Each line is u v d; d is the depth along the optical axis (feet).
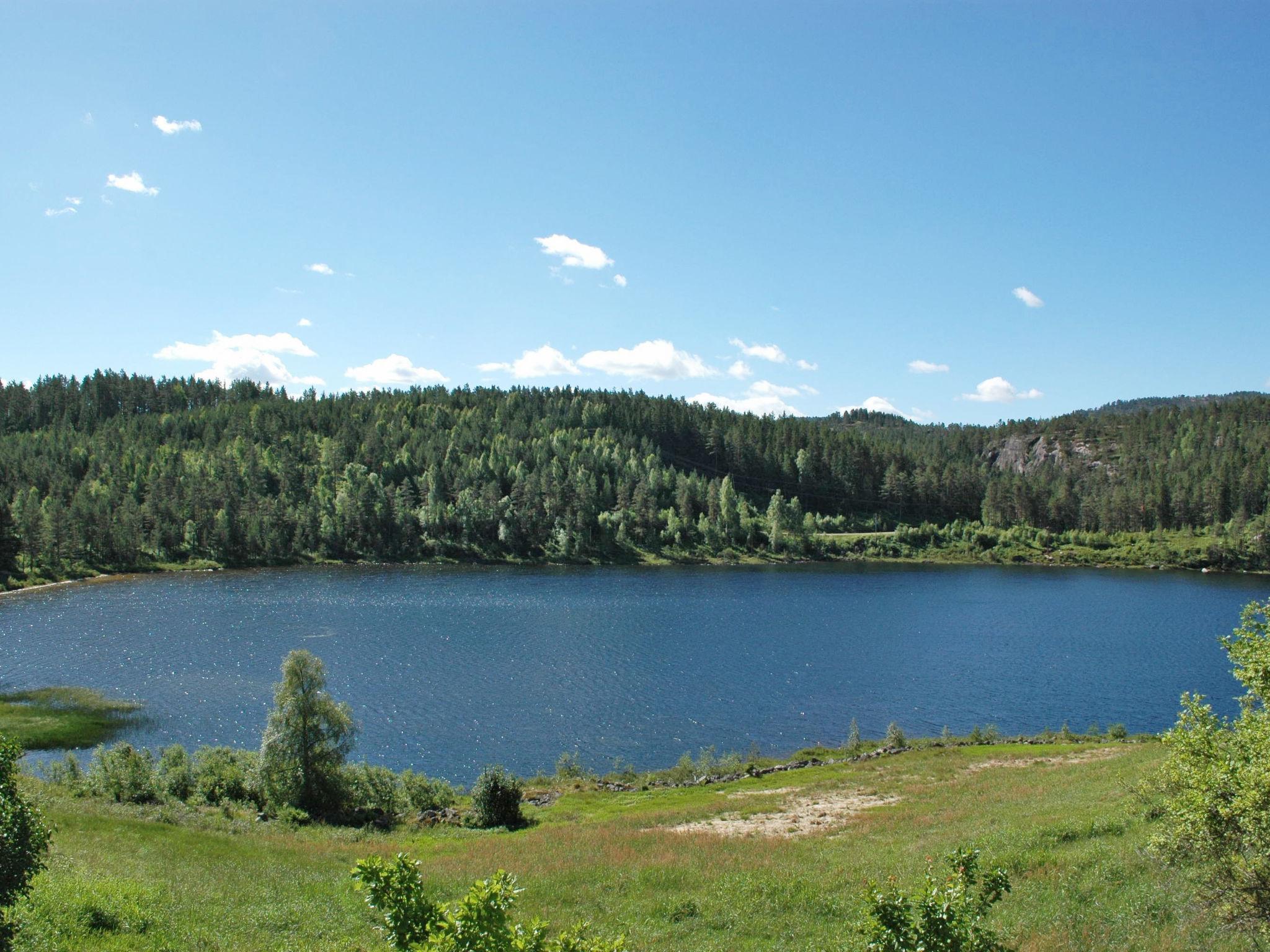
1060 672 275.80
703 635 332.19
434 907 34.24
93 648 294.66
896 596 449.06
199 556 552.00
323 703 147.95
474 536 619.26
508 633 330.13
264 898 78.43
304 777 145.07
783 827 121.39
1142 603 428.97
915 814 119.44
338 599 412.36
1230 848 48.42
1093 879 67.00
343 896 79.61
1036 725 221.46
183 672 260.42
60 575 479.00
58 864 80.33
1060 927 57.31
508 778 144.77
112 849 97.81
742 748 200.54
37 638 311.68
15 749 43.98
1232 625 363.15
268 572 524.11
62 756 186.29
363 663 276.21
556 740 204.64
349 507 604.90
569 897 80.02
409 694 240.73
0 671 260.83
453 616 367.86
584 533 617.62
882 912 37.73
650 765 188.75
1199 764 51.60
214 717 215.92
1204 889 53.62
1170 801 53.78
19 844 42.75
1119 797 102.83
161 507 565.94
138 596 416.87
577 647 306.76
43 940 55.83
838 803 138.10
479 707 229.45
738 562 606.14
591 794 162.09
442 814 148.25
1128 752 165.17
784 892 76.43
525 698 239.09
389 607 391.24
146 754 169.58
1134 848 72.95
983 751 180.55
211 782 149.48
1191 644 322.96
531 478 646.74
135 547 532.73
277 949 61.31
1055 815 98.17
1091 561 623.36
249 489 619.67
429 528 618.44
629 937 66.85
